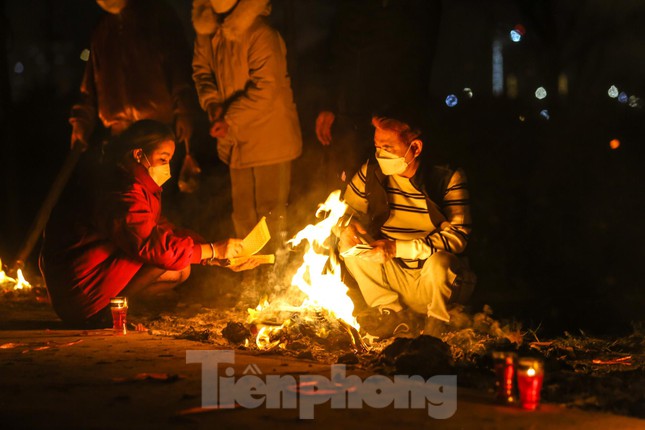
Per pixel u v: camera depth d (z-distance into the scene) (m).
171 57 9.52
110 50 9.50
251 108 8.65
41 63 21.41
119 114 9.54
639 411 4.46
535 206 11.67
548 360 5.52
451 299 6.51
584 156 12.63
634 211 11.75
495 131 12.90
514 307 8.59
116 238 6.68
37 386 4.84
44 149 14.68
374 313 7.03
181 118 9.41
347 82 9.09
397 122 6.50
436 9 9.26
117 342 6.23
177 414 4.24
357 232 6.70
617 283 9.85
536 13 13.80
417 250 6.50
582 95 14.96
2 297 8.93
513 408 4.48
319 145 10.92
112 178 6.81
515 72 18.03
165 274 7.22
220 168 11.82
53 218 7.07
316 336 6.23
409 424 4.16
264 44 8.62
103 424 4.09
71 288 6.89
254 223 9.01
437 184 6.64
